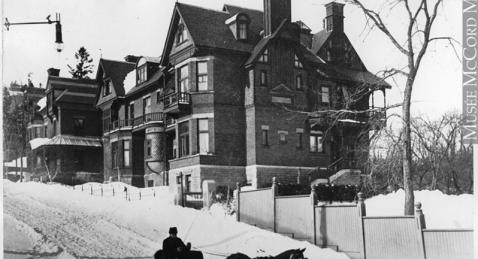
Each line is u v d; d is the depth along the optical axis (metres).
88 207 30.84
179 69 39.16
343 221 22.16
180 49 38.91
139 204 30.94
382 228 20.64
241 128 37.81
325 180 37.66
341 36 42.16
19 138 52.84
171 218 27.80
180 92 37.66
